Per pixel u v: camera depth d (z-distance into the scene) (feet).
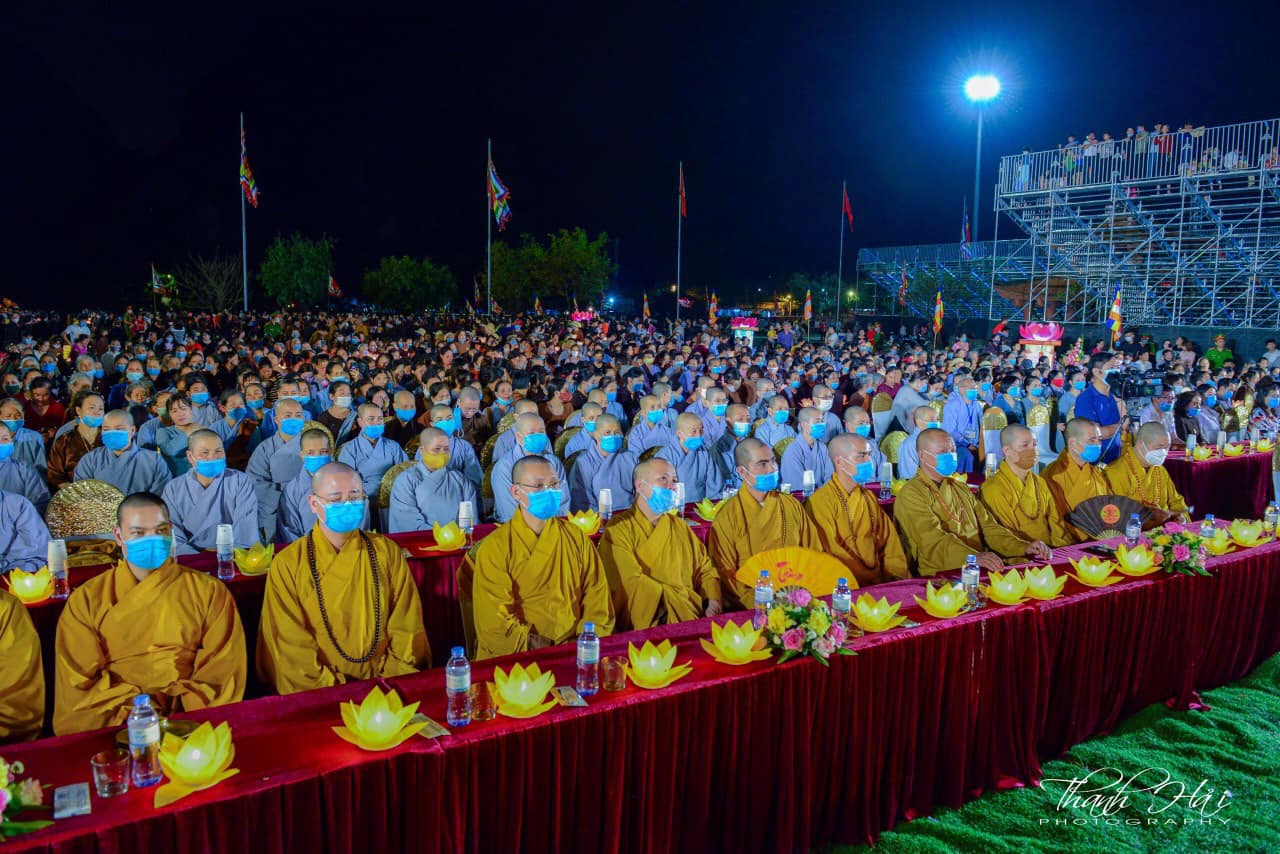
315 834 9.55
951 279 108.27
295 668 13.99
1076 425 23.32
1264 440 38.75
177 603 13.26
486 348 76.64
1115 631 16.83
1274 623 20.34
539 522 16.02
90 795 9.05
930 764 14.30
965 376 38.96
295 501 22.77
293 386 33.14
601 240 196.65
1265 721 17.61
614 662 11.88
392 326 140.05
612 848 11.35
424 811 10.06
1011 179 94.32
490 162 114.73
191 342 77.51
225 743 9.52
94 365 48.06
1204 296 78.74
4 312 129.80
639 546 17.75
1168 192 80.43
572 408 38.78
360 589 14.44
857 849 13.39
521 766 10.61
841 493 19.71
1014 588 15.47
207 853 8.95
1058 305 95.50
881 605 14.10
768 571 17.85
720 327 136.26
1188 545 17.87
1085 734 16.71
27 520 19.15
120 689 12.62
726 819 12.32
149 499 13.17
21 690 12.52
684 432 25.98
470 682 11.98
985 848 13.42
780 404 32.24
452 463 28.30
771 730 12.51
